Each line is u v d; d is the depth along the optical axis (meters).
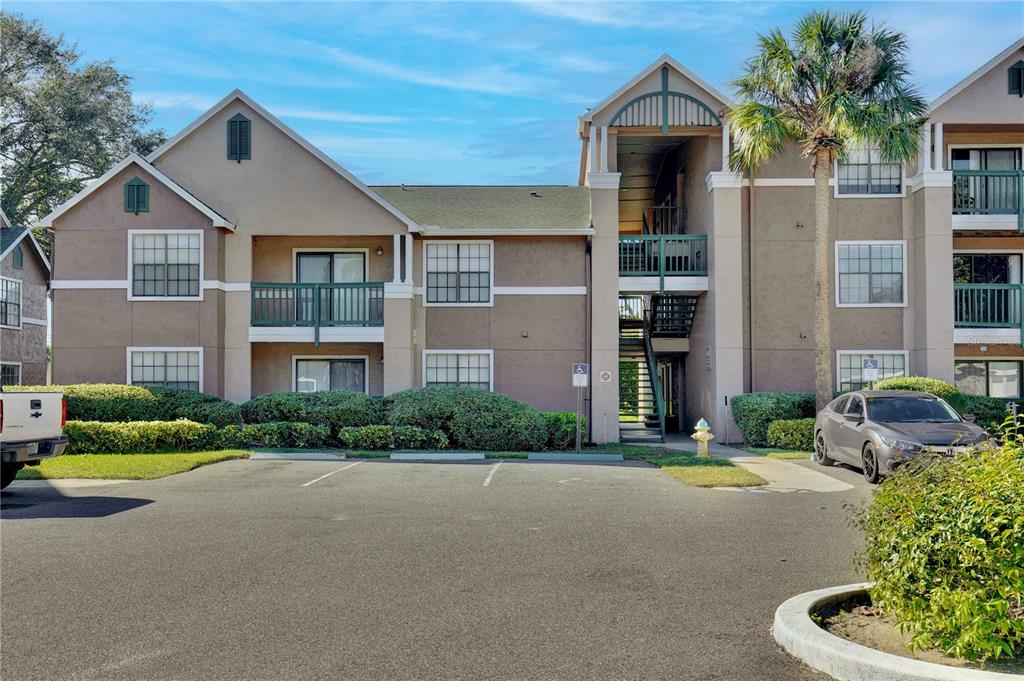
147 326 22.52
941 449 13.88
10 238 30.97
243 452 19.11
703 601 7.07
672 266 25.34
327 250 24.59
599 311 23.84
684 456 18.61
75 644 5.93
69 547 9.02
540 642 6.01
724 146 23.70
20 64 43.38
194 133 23.44
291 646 5.90
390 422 20.92
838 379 23.78
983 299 24.33
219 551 8.85
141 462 16.44
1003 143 24.75
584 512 11.41
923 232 23.19
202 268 22.55
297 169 23.28
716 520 10.83
